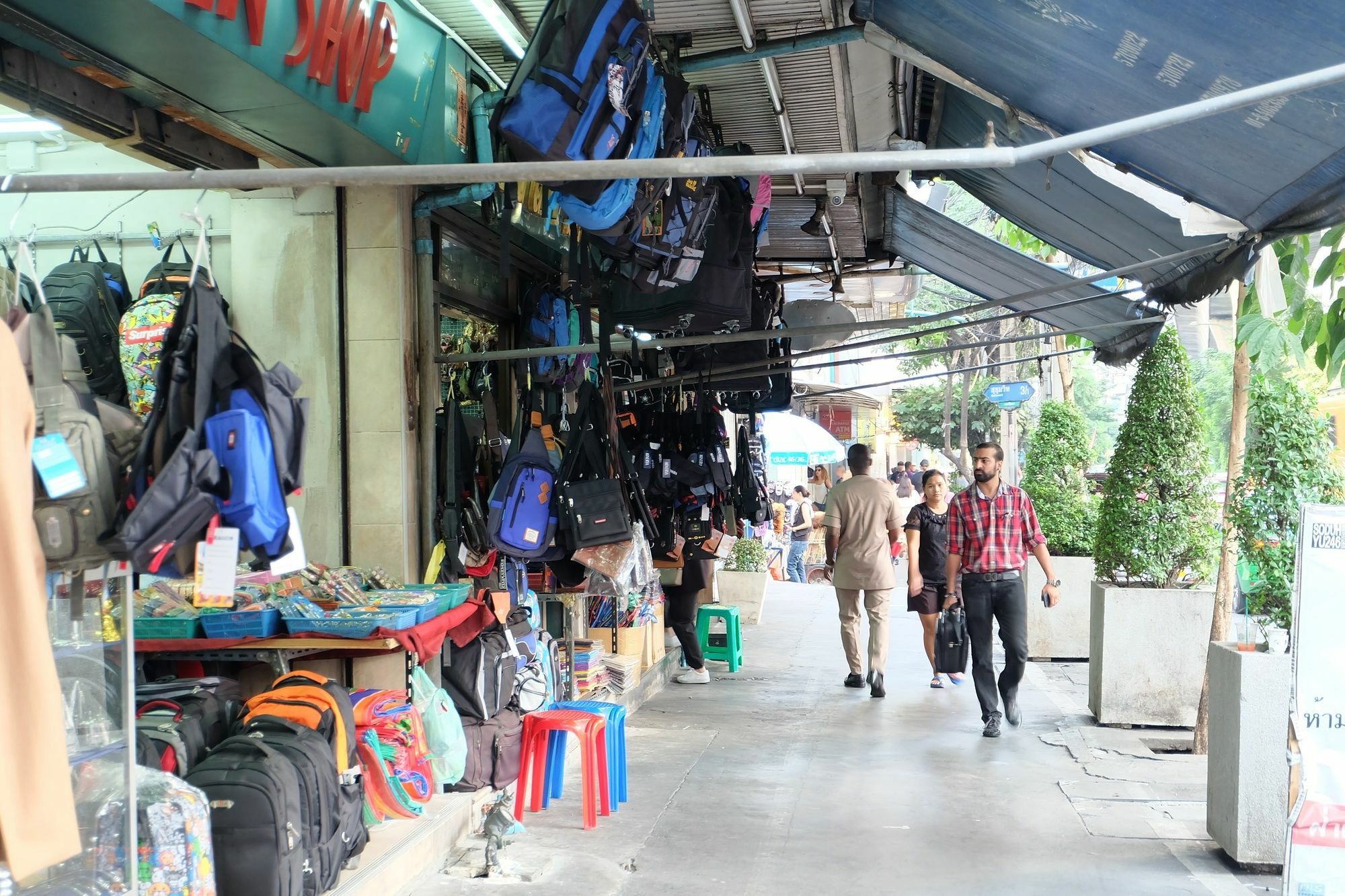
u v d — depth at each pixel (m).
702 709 8.56
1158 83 3.96
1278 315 6.26
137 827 3.19
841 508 9.26
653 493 7.95
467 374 6.73
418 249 5.67
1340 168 3.90
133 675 3.16
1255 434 5.87
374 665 5.26
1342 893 4.10
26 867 2.42
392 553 5.49
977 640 7.76
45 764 2.47
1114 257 7.19
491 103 5.49
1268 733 5.05
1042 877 4.99
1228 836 5.17
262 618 4.60
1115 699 7.98
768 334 6.31
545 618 7.62
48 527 2.68
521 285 7.87
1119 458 8.30
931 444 34.16
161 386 2.97
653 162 2.70
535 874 4.87
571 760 6.91
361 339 5.53
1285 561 5.54
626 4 4.26
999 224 10.27
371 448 5.52
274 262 5.57
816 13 5.20
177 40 3.47
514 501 5.60
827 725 8.02
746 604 13.59
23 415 2.50
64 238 5.81
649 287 5.28
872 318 19.55
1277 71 3.50
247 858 3.56
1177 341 8.25
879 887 4.85
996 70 4.70
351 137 4.58
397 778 4.91
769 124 7.31
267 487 3.10
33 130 5.63
